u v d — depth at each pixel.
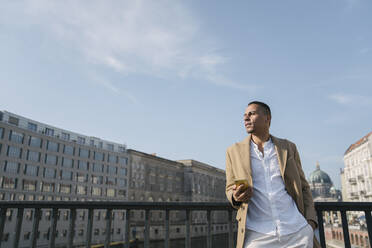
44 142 56.66
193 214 83.25
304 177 2.89
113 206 3.54
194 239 76.38
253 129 2.89
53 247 3.51
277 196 2.62
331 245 54.00
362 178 61.44
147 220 3.43
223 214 99.19
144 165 79.75
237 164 2.84
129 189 73.94
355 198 65.12
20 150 51.91
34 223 3.60
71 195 60.62
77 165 63.06
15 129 51.41
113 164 71.12
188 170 93.94
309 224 2.61
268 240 2.50
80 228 57.66
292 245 2.47
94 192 65.69
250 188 2.52
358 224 52.84
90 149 66.44
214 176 107.88
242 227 2.59
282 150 2.83
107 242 3.45
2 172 48.34
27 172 52.69
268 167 2.75
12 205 3.68
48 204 3.62
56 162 58.69
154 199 80.44
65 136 63.38
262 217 2.60
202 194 97.31
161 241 69.12
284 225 2.51
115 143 74.69
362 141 62.12
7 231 45.06
